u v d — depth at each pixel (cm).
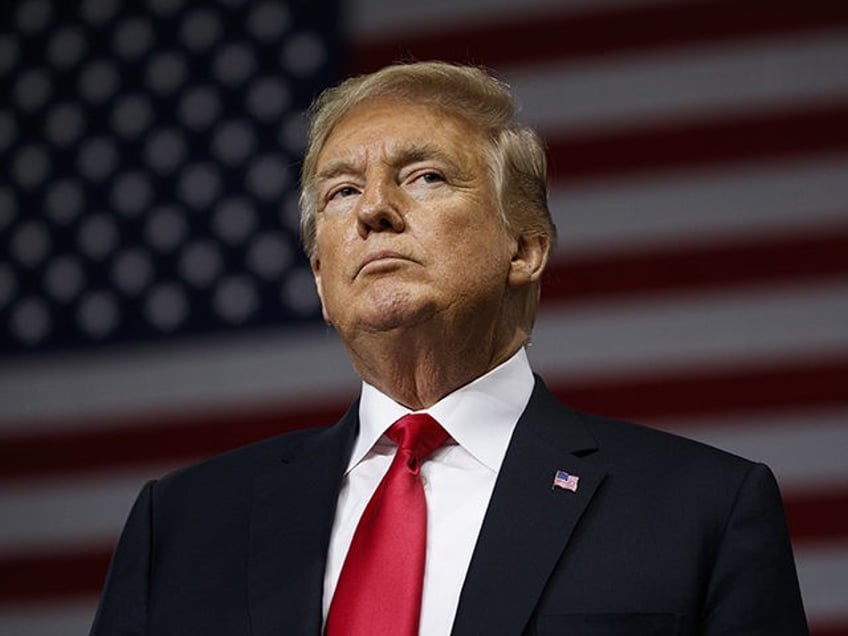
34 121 819
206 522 327
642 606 288
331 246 323
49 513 769
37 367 786
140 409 772
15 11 833
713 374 709
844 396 694
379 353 321
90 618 754
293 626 295
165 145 802
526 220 338
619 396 714
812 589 679
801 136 723
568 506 303
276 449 345
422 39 780
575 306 727
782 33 735
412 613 290
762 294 711
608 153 742
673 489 308
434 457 320
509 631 282
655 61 746
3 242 805
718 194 726
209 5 814
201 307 779
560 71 756
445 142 327
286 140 790
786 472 693
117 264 793
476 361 326
